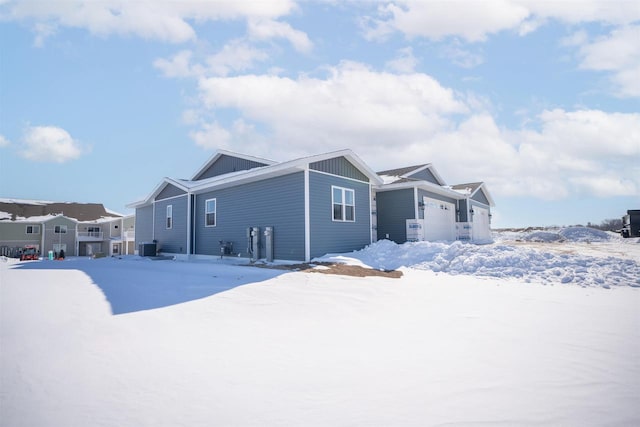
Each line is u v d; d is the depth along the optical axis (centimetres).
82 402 256
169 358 344
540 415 233
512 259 962
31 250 3834
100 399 261
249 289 684
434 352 357
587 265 888
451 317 502
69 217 4331
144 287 719
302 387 279
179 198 1791
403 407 245
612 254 1163
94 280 841
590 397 258
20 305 568
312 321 486
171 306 559
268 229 1242
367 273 908
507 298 632
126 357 347
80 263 1423
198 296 630
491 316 504
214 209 1564
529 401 252
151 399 260
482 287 749
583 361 329
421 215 1695
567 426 219
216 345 384
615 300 609
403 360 336
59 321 473
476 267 969
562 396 260
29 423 228
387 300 618
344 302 598
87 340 397
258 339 405
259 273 884
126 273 963
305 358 344
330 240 1245
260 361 336
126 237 4516
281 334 425
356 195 1407
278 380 292
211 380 293
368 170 1434
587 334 412
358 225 1402
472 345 378
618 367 314
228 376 301
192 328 448
